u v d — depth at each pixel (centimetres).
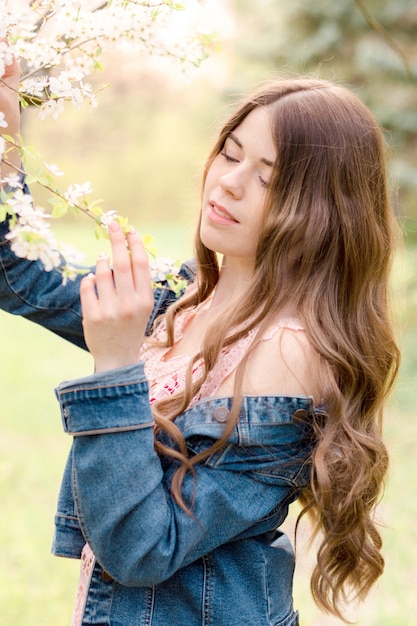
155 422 112
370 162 127
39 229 89
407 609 300
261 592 117
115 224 103
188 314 137
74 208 97
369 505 124
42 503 409
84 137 1664
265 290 119
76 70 106
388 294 136
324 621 292
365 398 125
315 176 120
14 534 368
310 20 645
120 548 104
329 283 121
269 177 118
